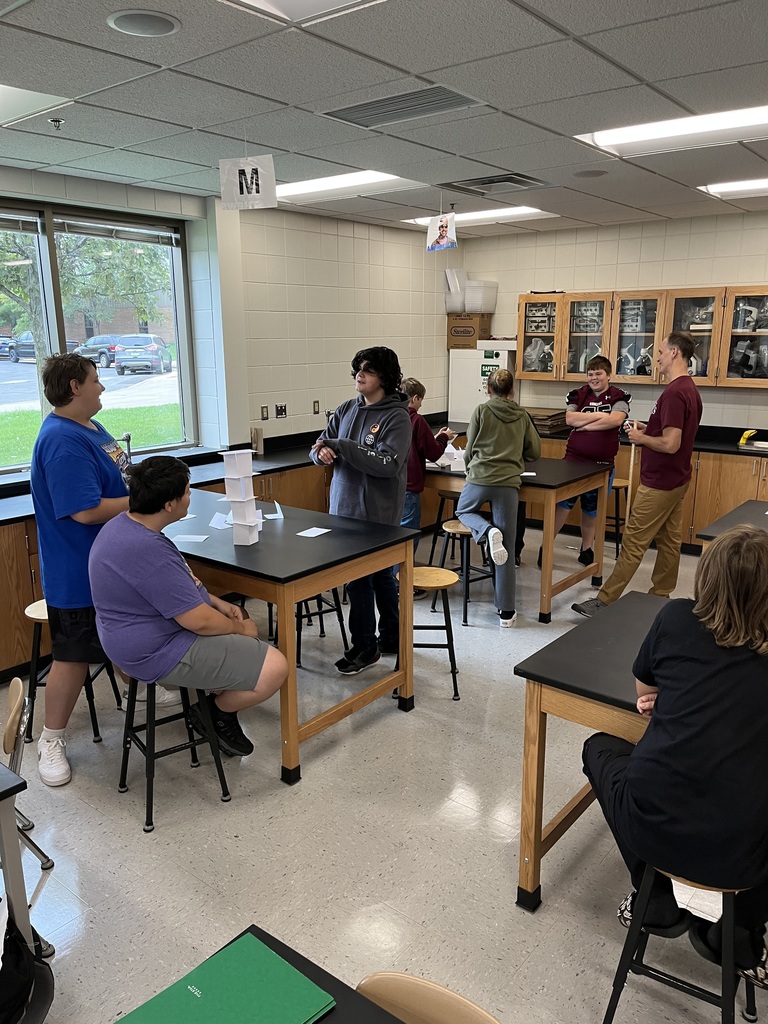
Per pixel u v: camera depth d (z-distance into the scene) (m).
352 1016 0.98
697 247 5.68
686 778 1.48
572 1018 1.79
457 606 4.68
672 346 4.13
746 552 1.46
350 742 3.06
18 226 3.97
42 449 2.66
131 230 4.54
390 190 4.46
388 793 2.71
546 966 1.94
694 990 1.63
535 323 6.32
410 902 2.17
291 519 3.43
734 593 1.46
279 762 2.92
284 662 2.64
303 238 5.32
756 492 5.33
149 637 2.43
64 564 2.70
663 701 1.56
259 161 2.83
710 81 2.53
